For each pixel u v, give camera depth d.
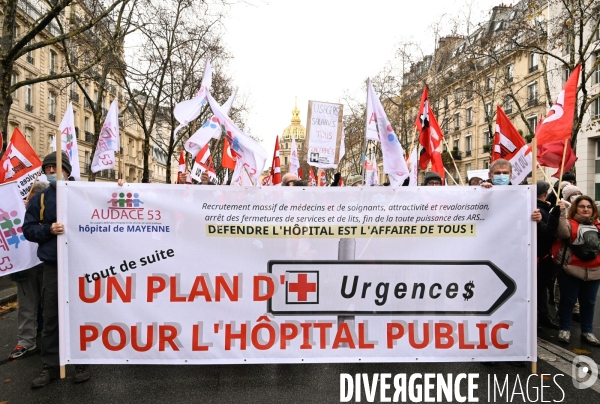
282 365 4.46
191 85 20.09
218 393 3.78
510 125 6.09
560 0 14.48
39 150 29.17
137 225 3.95
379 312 4.03
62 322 3.89
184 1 17.05
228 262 3.99
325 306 4.02
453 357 4.04
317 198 4.01
